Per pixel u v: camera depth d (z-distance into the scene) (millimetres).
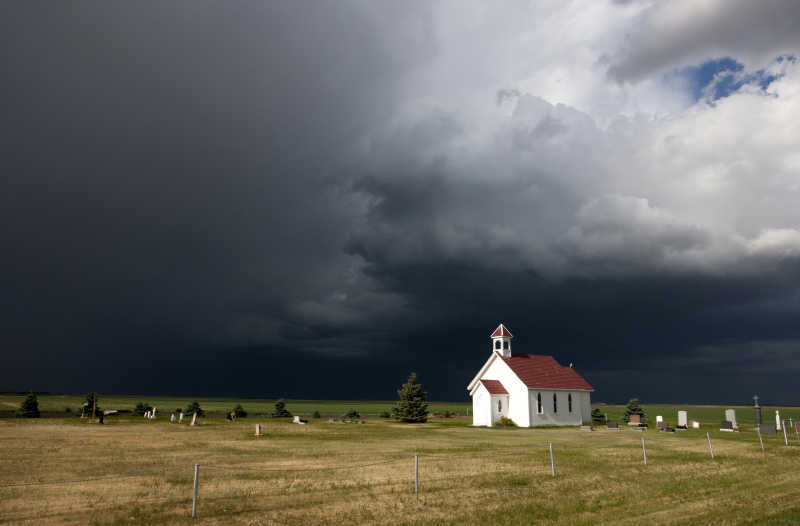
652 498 22969
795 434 54250
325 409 178375
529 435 53281
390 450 37719
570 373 77812
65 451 33438
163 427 55938
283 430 55562
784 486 25875
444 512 20000
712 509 21047
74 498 20422
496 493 23359
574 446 41938
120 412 101562
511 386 71562
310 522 18203
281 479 25312
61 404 140375
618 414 135375
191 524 17453
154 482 23828
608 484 25922
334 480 25375
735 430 59500
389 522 18469
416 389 82875
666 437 51062
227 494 21828
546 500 22266
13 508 18703
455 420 88500
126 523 17328
